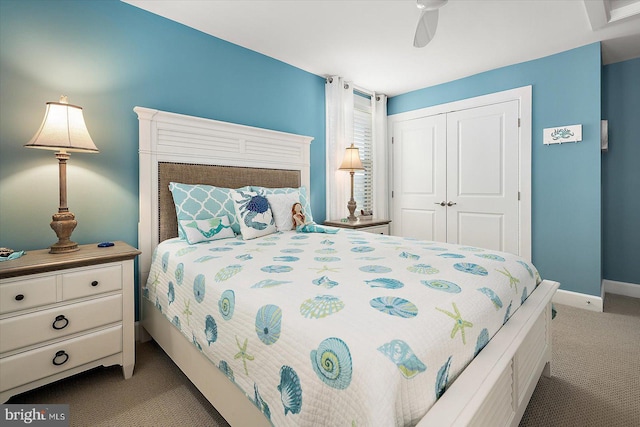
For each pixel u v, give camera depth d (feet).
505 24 7.94
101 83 6.78
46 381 4.83
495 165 10.94
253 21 7.86
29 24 5.96
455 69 10.84
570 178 9.48
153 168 7.26
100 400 5.10
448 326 3.00
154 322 6.49
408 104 13.21
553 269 9.86
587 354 6.52
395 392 2.31
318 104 11.43
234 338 3.70
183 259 5.53
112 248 6.00
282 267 4.60
